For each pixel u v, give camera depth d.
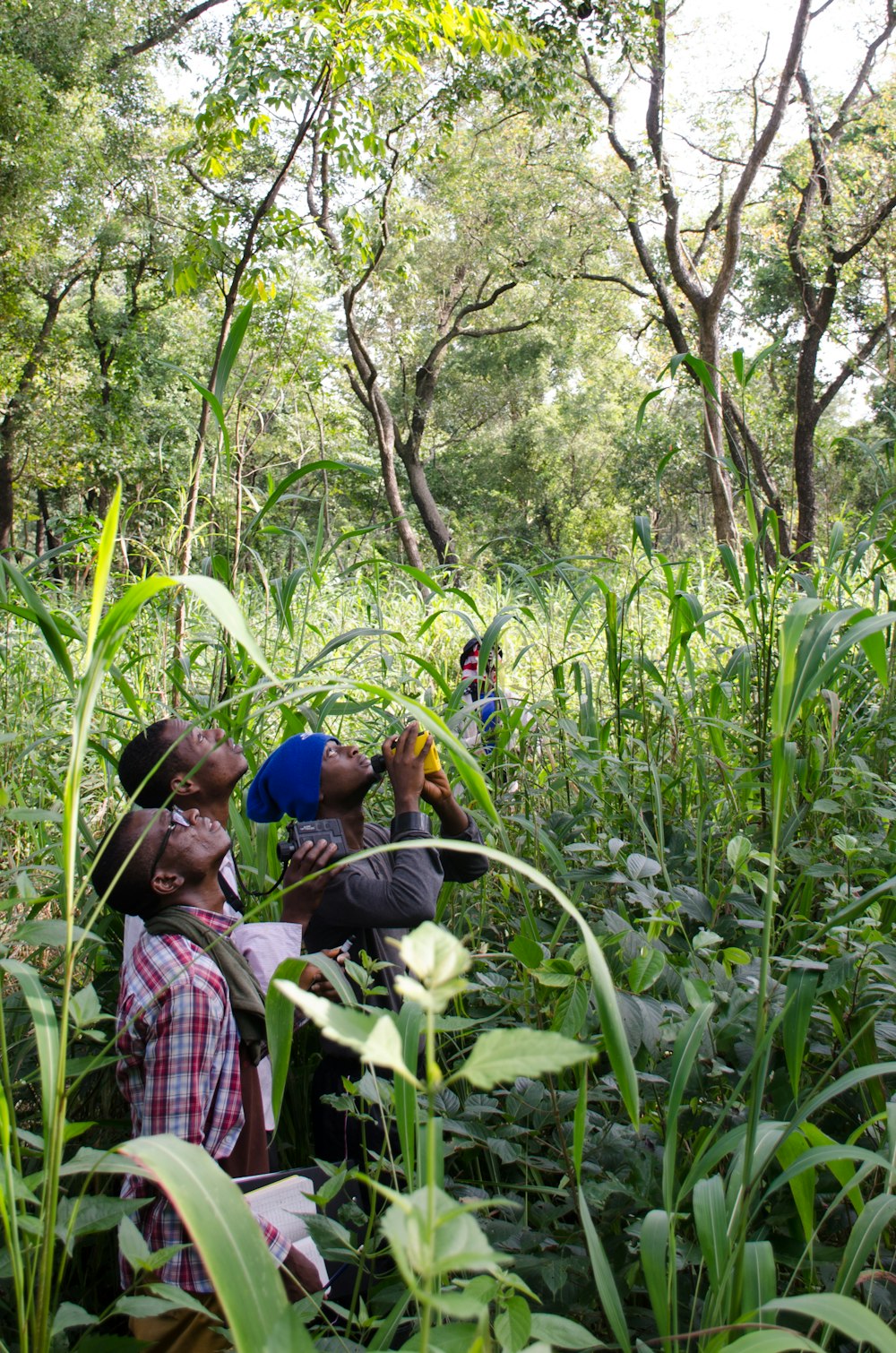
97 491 23.53
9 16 16.11
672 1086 1.67
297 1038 2.69
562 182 19.47
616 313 22.64
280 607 3.46
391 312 21.55
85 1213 1.43
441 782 2.72
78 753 1.28
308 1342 0.92
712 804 3.43
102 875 2.04
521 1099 2.18
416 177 20.00
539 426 32.84
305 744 2.62
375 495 27.98
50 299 21.16
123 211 20.19
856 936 2.31
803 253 18.03
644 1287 1.97
